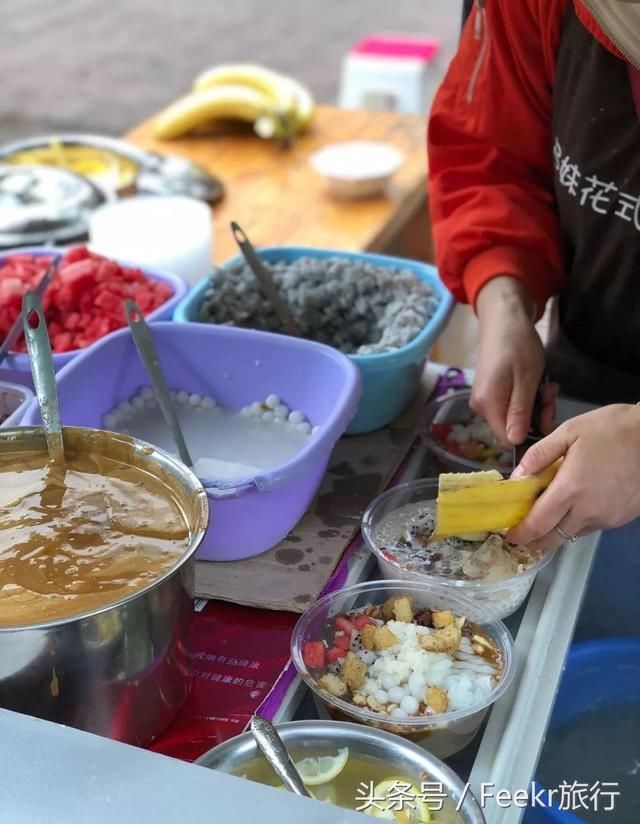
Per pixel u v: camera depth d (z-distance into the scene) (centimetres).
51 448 95
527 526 96
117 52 583
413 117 286
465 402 135
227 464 117
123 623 75
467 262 139
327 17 636
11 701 75
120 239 174
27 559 83
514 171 144
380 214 233
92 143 246
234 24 631
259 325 140
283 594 102
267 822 60
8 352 128
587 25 121
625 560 125
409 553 106
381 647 92
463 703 86
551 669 96
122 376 125
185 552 80
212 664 95
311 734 80
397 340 130
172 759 65
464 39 141
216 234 220
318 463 105
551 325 160
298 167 256
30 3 670
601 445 95
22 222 197
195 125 271
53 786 62
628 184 127
